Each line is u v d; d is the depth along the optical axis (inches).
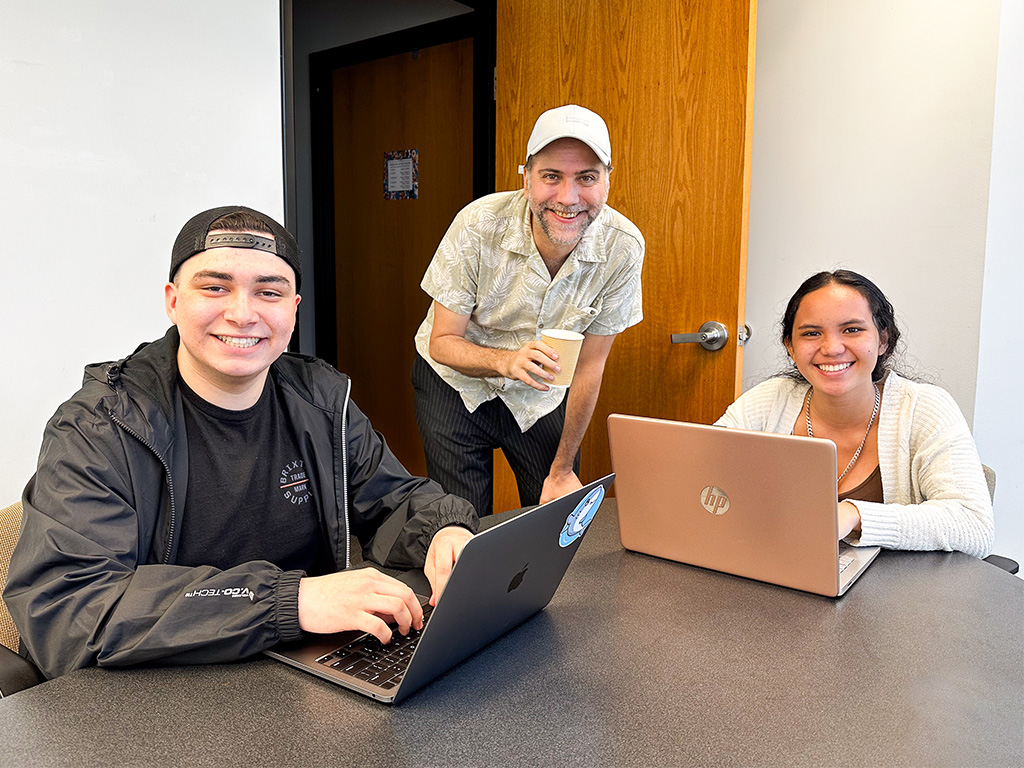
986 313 91.6
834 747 30.9
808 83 102.4
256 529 49.6
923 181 93.8
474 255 77.2
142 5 74.6
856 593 46.8
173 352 47.3
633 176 101.8
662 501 51.4
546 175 69.5
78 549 38.7
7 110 67.4
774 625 42.2
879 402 65.0
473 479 87.4
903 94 94.3
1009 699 34.6
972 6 88.0
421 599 44.8
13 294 69.5
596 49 103.9
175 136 78.5
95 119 72.7
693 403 99.2
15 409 70.7
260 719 32.2
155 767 28.8
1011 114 89.3
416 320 147.8
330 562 53.3
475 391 84.7
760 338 111.1
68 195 71.8
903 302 97.0
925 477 60.6
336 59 151.5
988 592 46.8
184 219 80.4
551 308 80.0
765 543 47.4
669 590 47.3
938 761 30.0
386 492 56.3
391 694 33.9
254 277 43.3
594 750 30.5
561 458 86.7
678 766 29.5
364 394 160.4
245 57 83.7
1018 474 100.2
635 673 36.8
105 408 43.4
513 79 115.0
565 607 44.6
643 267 101.9
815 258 104.3
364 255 155.3
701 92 94.3
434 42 134.3
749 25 89.7
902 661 38.1
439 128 137.9
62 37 69.8
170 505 45.5
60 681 34.9
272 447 50.4
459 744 30.7
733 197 92.9
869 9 96.0
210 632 36.1
